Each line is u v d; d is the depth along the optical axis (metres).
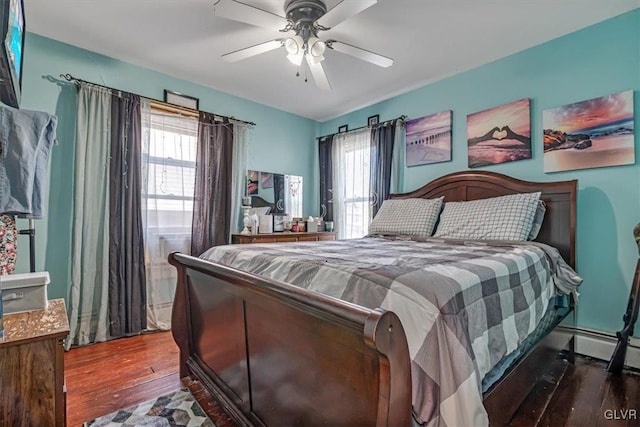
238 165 3.50
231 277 1.30
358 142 3.89
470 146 2.92
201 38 2.48
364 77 3.12
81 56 2.62
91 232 2.56
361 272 1.11
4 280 1.22
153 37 2.46
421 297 0.93
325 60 2.79
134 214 2.74
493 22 2.23
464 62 2.82
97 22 2.28
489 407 1.05
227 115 3.52
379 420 0.74
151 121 2.93
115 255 2.62
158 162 2.96
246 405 1.37
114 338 2.59
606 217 2.21
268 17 1.88
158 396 1.74
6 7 1.11
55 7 2.11
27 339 1.01
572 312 2.10
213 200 3.27
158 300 2.89
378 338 0.71
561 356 2.23
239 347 1.40
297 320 1.05
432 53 2.66
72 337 2.42
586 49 2.30
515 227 2.16
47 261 2.45
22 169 1.58
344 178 4.04
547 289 1.75
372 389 0.82
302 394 1.07
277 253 1.59
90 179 2.56
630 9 2.11
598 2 2.03
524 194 2.32
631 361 2.06
